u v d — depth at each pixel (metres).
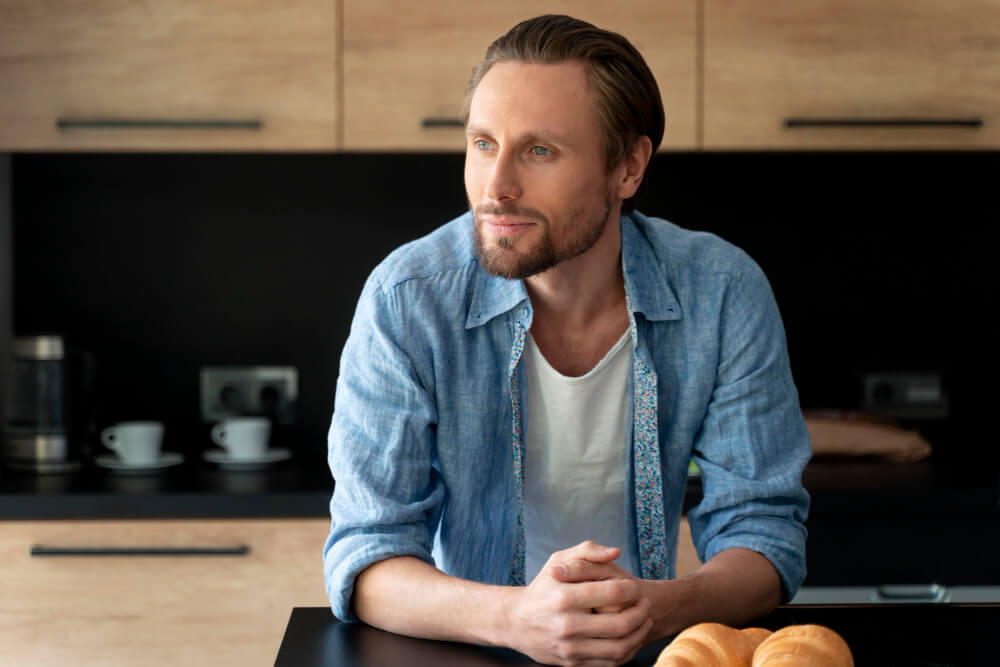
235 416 2.43
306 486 1.99
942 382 2.46
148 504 1.92
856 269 2.47
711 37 2.12
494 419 1.20
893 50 2.14
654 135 1.18
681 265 1.23
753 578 1.07
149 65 2.09
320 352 2.45
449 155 2.45
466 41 2.11
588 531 1.27
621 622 0.89
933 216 2.47
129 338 2.42
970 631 0.94
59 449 2.14
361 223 2.45
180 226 2.43
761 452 1.19
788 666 0.73
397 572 1.02
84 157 2.40
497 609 0.93
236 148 2.11
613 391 1.21
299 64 2.11
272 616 1.92
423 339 1.17
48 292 2.41
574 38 1.06
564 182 1.04
